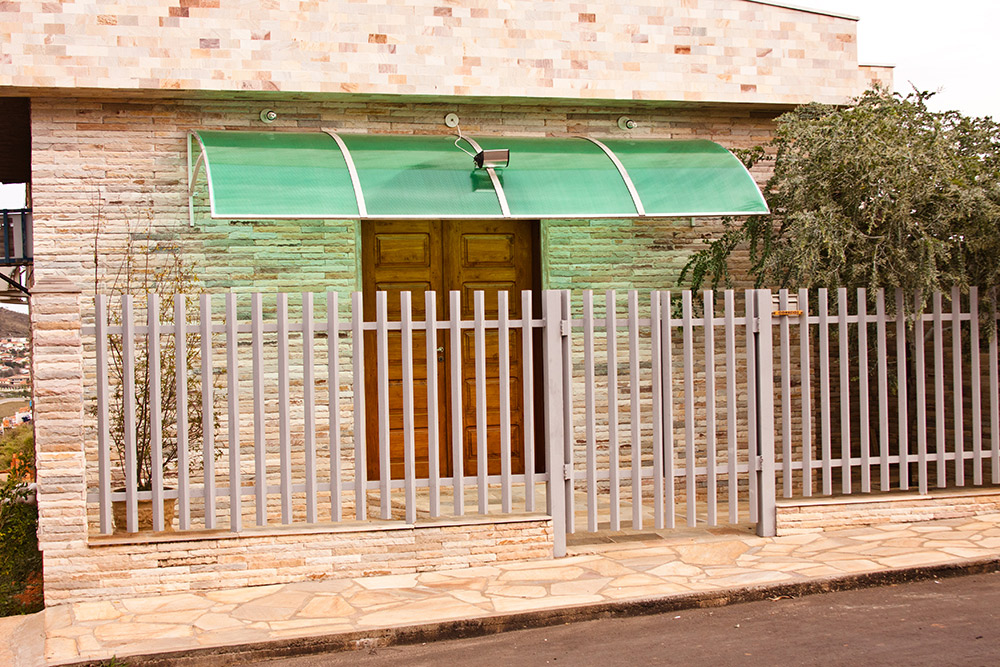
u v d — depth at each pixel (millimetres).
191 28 8773
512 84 9633
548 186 8945
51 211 8844
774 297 8414
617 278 10336
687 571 7172
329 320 7203
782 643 5809
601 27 9852
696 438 10414
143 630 6125
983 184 8984
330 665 5723
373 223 10211
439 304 10391
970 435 9891
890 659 5453
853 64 10516
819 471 10625
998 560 7258
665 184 9195
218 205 7926
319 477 9359
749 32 10219
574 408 10250
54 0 8469
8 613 7066
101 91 8703
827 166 8953
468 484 7527
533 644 5980
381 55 9305
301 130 9555
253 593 6898
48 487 6734
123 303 6883
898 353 8633
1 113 9969
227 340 7090
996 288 8812
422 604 6523
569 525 7711
